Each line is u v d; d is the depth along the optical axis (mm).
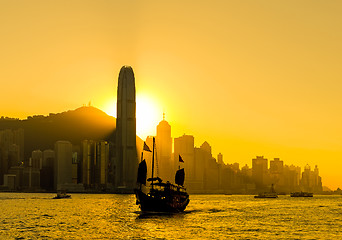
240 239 109562
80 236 112438
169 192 178125
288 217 180375
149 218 161875
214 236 114000
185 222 148250
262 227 137250
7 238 108562
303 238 113750
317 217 181875
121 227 132125
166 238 110125
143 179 175125
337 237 116562
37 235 114000
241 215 188750
